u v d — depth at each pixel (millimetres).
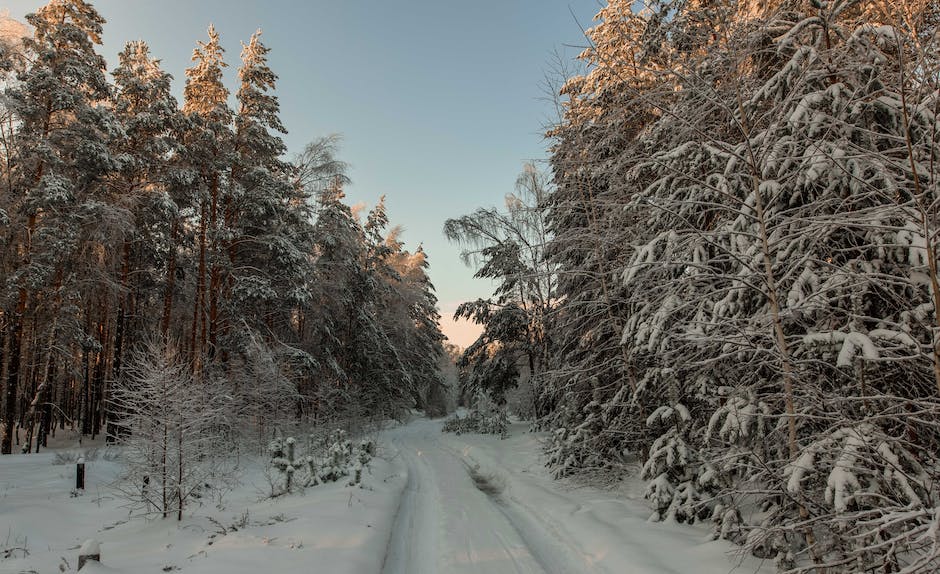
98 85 16344
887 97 4742
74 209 14742
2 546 6551
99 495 9508
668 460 7234
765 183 5160
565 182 10820
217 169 16391
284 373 18375
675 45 6148
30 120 14898
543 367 16266
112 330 23188
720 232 5293
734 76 5277
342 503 8609
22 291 14969
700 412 7668
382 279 31359
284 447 10102
